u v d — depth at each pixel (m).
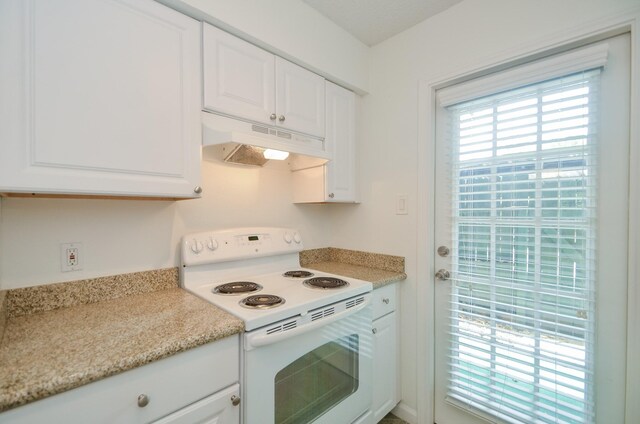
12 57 0.77
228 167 1.56
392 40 1.79
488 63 1.40
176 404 0.80
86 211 1.12
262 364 0.97
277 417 1.04
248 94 1.30
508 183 1.38
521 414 1.34
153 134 1.02
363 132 1.94
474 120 1.50
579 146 1.20
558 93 1.25
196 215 1.44
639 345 1.06
